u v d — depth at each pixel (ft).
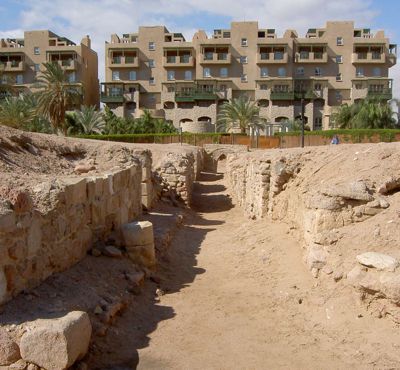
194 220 44.06
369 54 205.36
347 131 123.65
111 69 216.95
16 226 15.30
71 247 20.36
